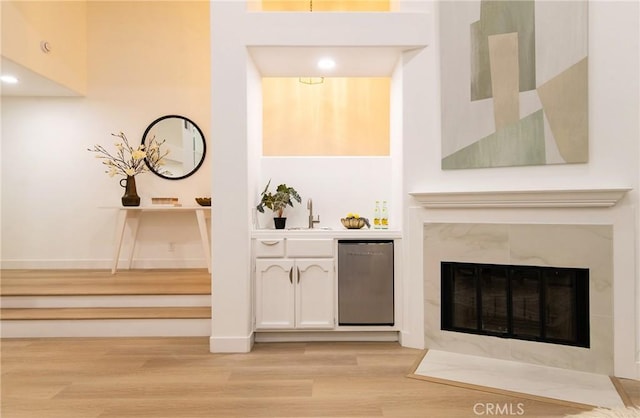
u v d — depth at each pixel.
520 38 2.86
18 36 3.72
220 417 2.12
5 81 4.29
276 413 2.16
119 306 3.69
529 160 2.84
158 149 4.94
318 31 3.09
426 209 3.15
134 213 4.93
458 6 3.04
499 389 2.44
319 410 2.19
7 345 3.24
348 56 3.30
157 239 4.98
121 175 4.94
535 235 2.83
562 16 2.74
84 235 4.93
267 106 4.61
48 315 3.46
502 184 2.94
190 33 4.95
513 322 2.94
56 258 4.93
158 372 2.72
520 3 2.86
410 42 3.12
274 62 3.43
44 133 4.90
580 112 2.71
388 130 4.60
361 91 4.61
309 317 3.27
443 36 3.09
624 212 2.60
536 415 2.13
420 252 3.18
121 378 2.62
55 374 2.69
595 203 2.61
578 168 2.74
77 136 4.92
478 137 2.99
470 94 3.01
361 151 4.60
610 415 1.94
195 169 4.96
